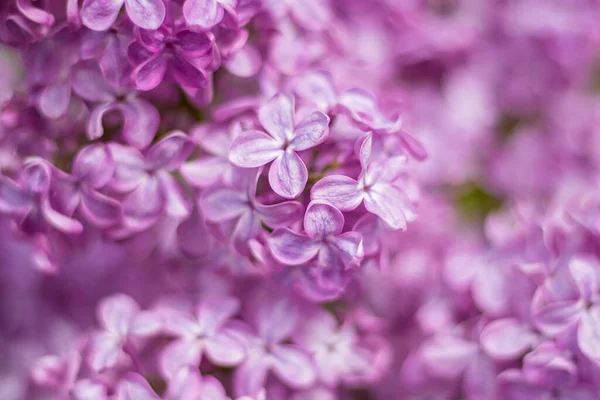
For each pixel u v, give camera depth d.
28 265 0.33
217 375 0.27
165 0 0.26
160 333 0.28
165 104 0.27
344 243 0.25
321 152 0.26
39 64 0.27
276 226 0.26
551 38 0.36
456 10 0.36
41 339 0.32
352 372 0.28
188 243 0.27
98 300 0.32
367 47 0.32
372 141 0.26
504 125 0.37
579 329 0.27
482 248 0.30
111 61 0.26
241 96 0.28
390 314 0.31
